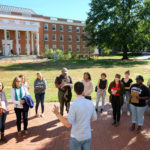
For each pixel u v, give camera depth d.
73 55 40.72
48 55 39.03
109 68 22.75
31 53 46.47
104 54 66.81
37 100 6.86
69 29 54.75
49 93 11.05
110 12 36.19
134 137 5.10
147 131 5.53
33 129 5.76
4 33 39.19
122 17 36.03
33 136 5.23
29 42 46.25
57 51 39.53
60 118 2.78
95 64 27.81
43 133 5.44
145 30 36.66
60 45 53.25
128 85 7.04
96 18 38.12
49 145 4.68
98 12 37.47
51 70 20.92
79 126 2.80
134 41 34.62
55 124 6.18
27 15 45.44
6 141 4.88
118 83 5.81
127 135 5.23
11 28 39.44
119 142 4.80
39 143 4.80
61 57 38.16
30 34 46.28
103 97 7.37
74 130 2.83
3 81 14.68
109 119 6.62
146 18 35.62
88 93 6.47
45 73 18.64
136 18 36.50
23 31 44.97
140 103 5.20
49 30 50.53
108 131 5.53
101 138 5.05
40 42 48.56
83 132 2.81
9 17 41.50
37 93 6.80
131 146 4.58
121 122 6.32
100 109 7.93
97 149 4.43
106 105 8.61
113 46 38.44
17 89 5.09
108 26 36.47
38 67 23.72
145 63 29.20
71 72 19.14
